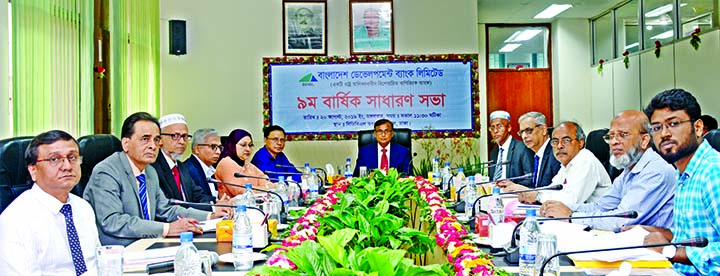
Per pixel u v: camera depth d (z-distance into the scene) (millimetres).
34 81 3760
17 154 2193
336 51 6750
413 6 6734
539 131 4066
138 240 2254
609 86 7609
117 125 5082
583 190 3195
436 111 6758
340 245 1205
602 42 7863
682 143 1870
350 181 3840
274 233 2332
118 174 2559
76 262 2018
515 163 4715
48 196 1988
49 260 1960
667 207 2344
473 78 6723
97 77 4621
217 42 6688
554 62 8250
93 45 4609
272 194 2912
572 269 1616
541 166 4059
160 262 1748
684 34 6102
